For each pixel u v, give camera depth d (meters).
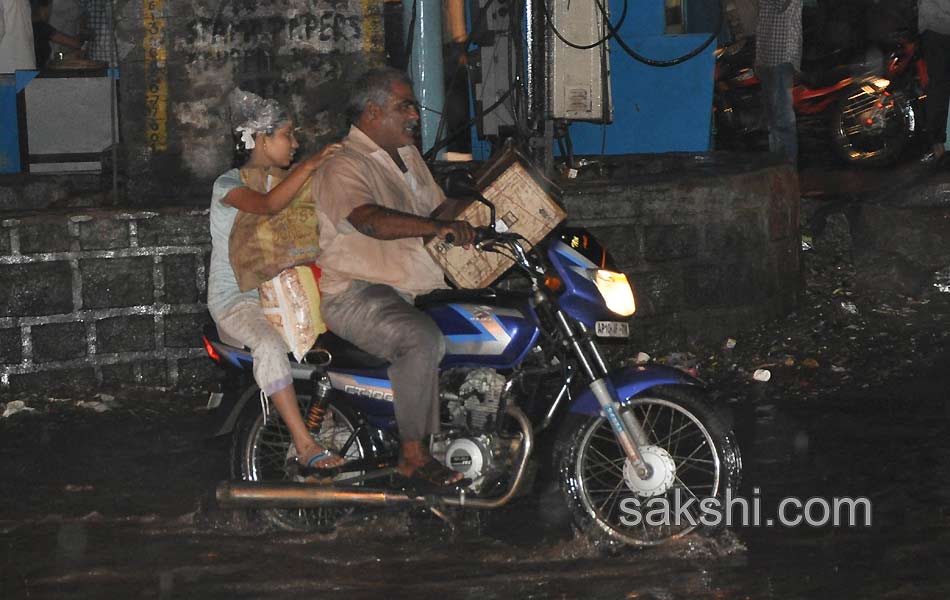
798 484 10.69
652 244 14.80
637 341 14.80
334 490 9.41
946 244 16.84
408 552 9.44
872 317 15.86
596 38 15.78
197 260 13.99
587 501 9.41
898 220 17.09
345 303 9.30
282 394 9.52
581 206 14.52
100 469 11.62
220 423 10.02
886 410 12.72
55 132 18.45
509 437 9.27
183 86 15.48
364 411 9.68
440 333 9.15
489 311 9.20
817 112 23.16
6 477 11.39
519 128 15.63
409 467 9.30
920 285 16.66
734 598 8.39
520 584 8.73
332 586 8.77
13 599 8.65
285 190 9.20
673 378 9.19
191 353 14.05
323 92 15.80
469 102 19.14
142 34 15.36
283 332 9.52
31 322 13.59
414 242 9.45
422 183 9.84
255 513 10.17
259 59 15.60
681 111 20.20
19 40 19.83
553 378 9.68
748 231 15.29
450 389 9.42
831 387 13.58
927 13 21.39
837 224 17.95
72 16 20.94
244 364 9.81
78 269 13.68
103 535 9.91
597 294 9.14
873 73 22.62
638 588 8.59
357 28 15.78
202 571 9.12
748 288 15.34
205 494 10.92
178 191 15.59
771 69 19.20
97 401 13.49
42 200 16.98
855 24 23.39
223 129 15.58
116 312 13.84
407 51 16.39
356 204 9.12
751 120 24.59
